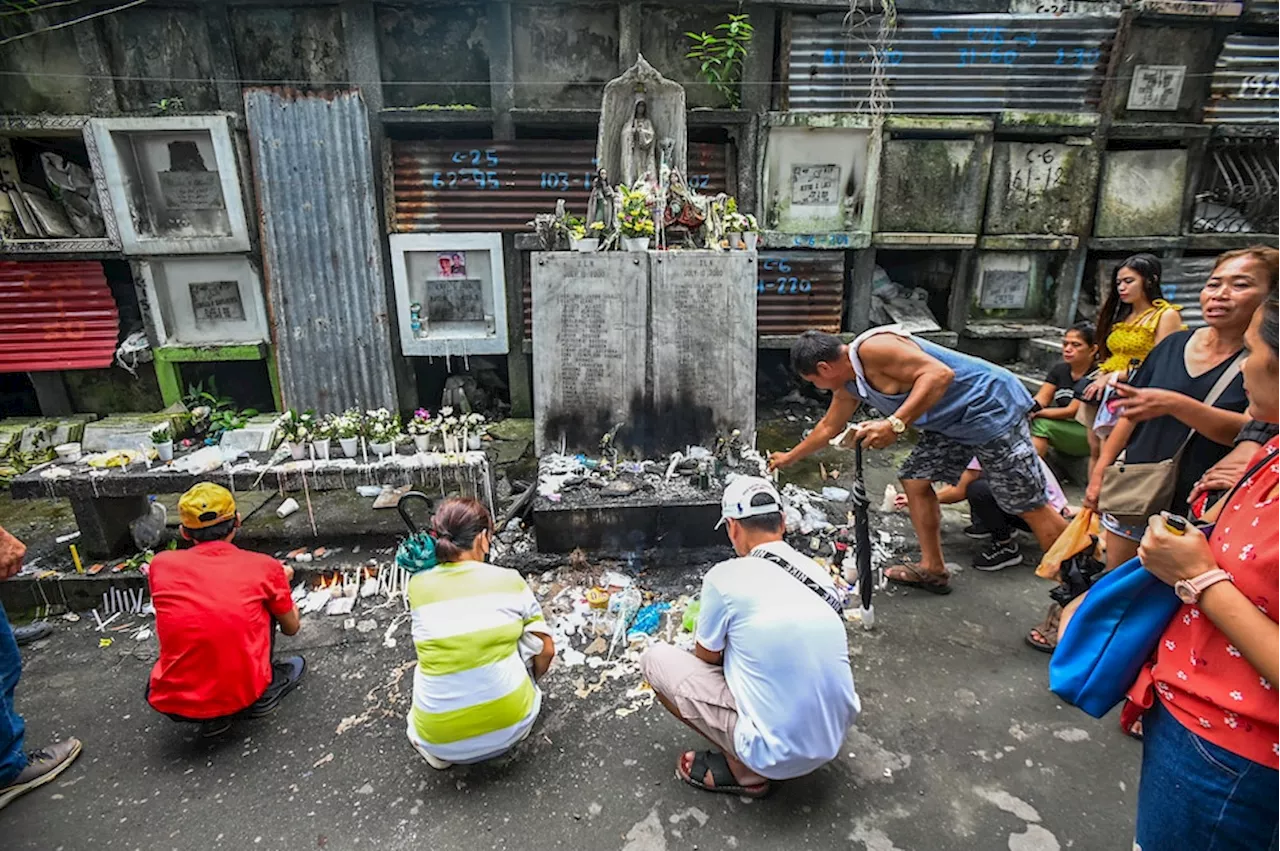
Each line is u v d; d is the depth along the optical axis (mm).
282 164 5480
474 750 2324
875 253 6492
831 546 3898
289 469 3598
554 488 3826
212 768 2488
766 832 2191
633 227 4125
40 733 2674
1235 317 2283
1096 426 3271
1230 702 1271
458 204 5707
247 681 2543
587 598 3350
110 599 3486
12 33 5172
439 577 2312
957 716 2676
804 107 5855
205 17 5254
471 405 6430
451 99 5723
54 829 2252
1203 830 1339
